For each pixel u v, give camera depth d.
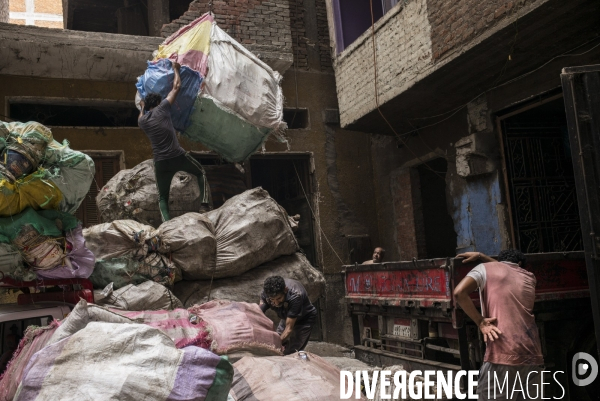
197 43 6.43
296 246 6.29
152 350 2.79
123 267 5.16
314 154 10.57
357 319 6.38
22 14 25.88
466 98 8.30
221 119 6.40
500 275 4.06
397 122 9.35
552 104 7.73
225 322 4.24
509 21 6.01
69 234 4.33
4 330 3.88
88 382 2.64
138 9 14.20
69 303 4.32
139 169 7.02
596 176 4.41
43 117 9.41
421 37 7.50
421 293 5.04
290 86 10.52
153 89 6.14
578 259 5.00
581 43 6.51
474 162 8.08
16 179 3.92
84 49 8.24
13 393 3.26
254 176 11.87
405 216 10.27
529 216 7.88
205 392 2.72
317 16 10.99
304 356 4.08
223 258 5.64
